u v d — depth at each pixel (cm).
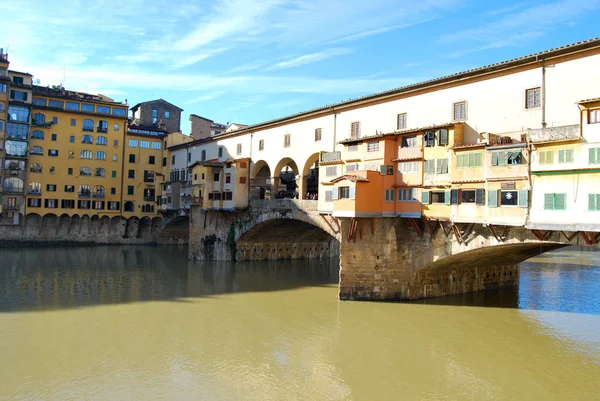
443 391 2069
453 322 3041
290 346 2592
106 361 2331
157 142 7938
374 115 3781
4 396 1934
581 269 5612
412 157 3269
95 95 7931
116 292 3912
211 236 5919
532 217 2588
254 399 1964
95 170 7388
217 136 6138
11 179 6662
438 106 3294
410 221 3391
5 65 6606
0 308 3278
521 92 2820
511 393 2058
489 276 4062
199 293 3934
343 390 2066
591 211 2353
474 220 2888
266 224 5284
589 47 2497
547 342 2689
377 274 3503
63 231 7212
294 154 4662
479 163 2873
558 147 2495
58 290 3928
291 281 4588
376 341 2683
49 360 2330
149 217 7806
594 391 2075
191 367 2280
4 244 6681
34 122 6912
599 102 2325
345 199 3406
